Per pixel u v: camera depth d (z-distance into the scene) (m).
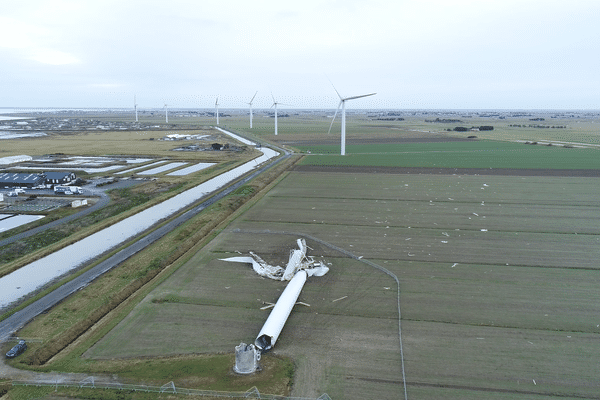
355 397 24.25
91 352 28.95
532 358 27.77
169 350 29.16
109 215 65.44
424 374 26.22
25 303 35.78
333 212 64.38
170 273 41.91
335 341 30.05
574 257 45.50
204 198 76.75
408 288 38.38
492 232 54.31
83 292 37.66
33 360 28.08
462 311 34.09
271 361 27.80
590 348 28.86
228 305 35.47
